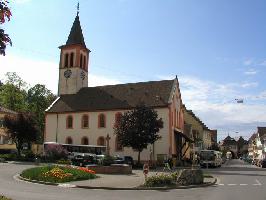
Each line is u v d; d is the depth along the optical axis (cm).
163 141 5775
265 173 4181
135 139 4997
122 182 2591
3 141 7019
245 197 1894
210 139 12975
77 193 1978
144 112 5119
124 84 6875
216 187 2458
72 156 4984
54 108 6825
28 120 5875
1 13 651
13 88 8400
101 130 6294
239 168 5762
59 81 7244
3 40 656
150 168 4875
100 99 6669
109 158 4041
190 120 10000
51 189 2123
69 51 7250
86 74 7388
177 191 2189
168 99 6062
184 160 6234
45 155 5191
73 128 6538
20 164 4275
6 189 2030
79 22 7531
